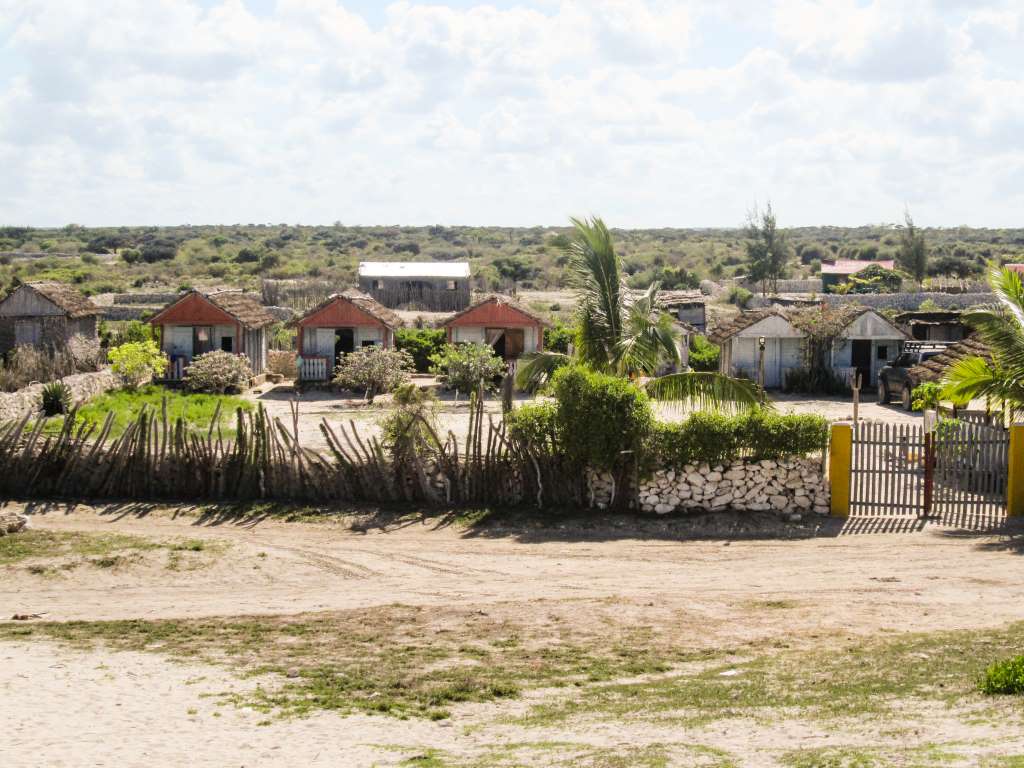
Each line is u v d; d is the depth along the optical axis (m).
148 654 13.57
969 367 23.80
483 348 45.00
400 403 25.50
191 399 40.94
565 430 23.25
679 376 24.36
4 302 48.44
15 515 22.02
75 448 25.27
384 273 84.56
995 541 20.91
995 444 22.94
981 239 194.62
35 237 187.12
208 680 12.24
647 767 8.41
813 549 20.67
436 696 11.51
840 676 11.60
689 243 187.62
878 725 9.53
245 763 9.05
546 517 23.09
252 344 50.62
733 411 26.42
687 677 12.13
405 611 16.12
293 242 170.38
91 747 9.47
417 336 55.88
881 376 43.75
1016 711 9.68
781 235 100.38
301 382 47.72
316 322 48.59
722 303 87.25
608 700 11.19
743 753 8.77
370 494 24.36
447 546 21.36
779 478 23.22
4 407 33.69
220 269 117.25
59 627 15.31
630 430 23.06
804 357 48.62
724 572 18.95
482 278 102.19
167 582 18.66
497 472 23.92
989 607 15.59
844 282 100.81
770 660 12.73
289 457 24.73
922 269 99.38
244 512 23.80
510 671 12.62
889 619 14.91
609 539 21.80
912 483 23.70
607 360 25.41
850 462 23.09
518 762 8.84
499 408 40.09
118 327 63.25
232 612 16.41
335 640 14.34
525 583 18.36
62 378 40.16
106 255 148.75
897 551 20.33
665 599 16.59
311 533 22.48
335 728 10.29
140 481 25.06
